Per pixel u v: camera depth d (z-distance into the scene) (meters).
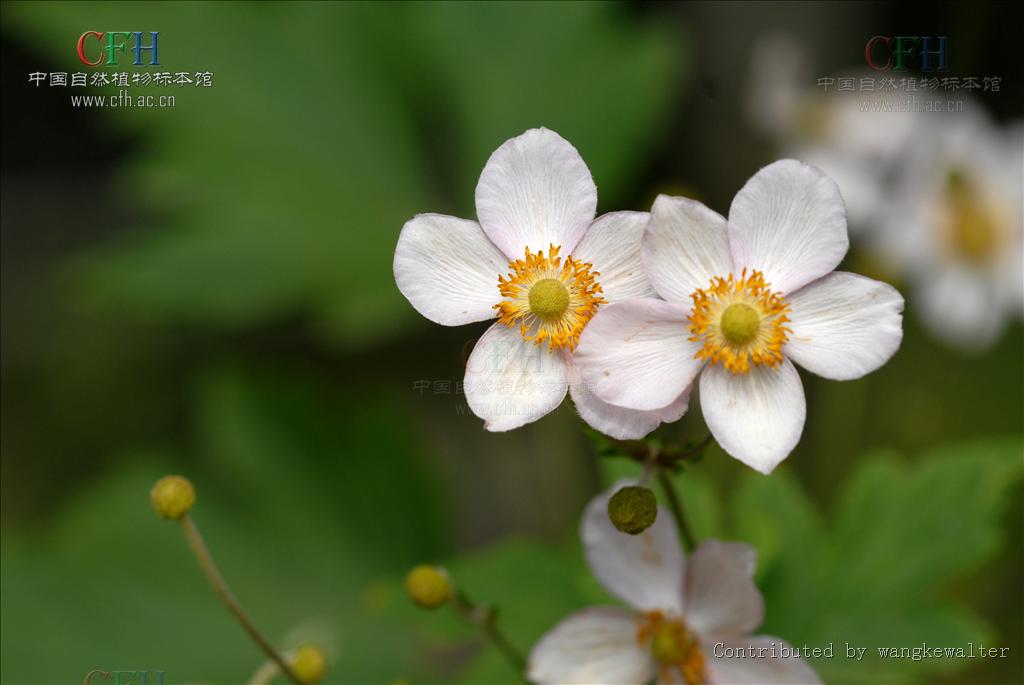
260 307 0.77
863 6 0.84
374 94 0.85
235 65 0.82
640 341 0.49
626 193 0.88
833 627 0.57
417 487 0.82
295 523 0.80
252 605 0.77
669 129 0.88
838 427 0.78
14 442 0.93
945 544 0.58
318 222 0.81
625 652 0.53
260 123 0.82
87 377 0.97
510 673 0.57
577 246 0.49
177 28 0.81
